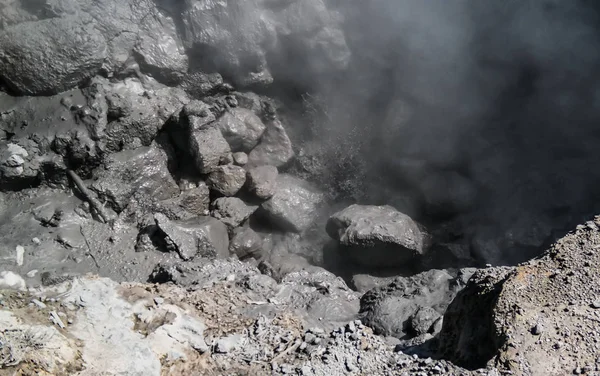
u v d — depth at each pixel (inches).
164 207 373.4
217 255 358.9
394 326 281.3
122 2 393.1
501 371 191.2
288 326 267.1
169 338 246.1
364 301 315.9
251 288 301.9
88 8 383.6
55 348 212.8
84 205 358.9
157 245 348.8
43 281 312.0
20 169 354.6
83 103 377.7
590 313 199.3
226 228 381.7
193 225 359.6
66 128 368.2
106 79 388.5
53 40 373.1
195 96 414.3
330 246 405.4
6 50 368.5
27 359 204.8
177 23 406.0
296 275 341.7
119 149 381.1
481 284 223.9
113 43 388.8
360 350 239.6
